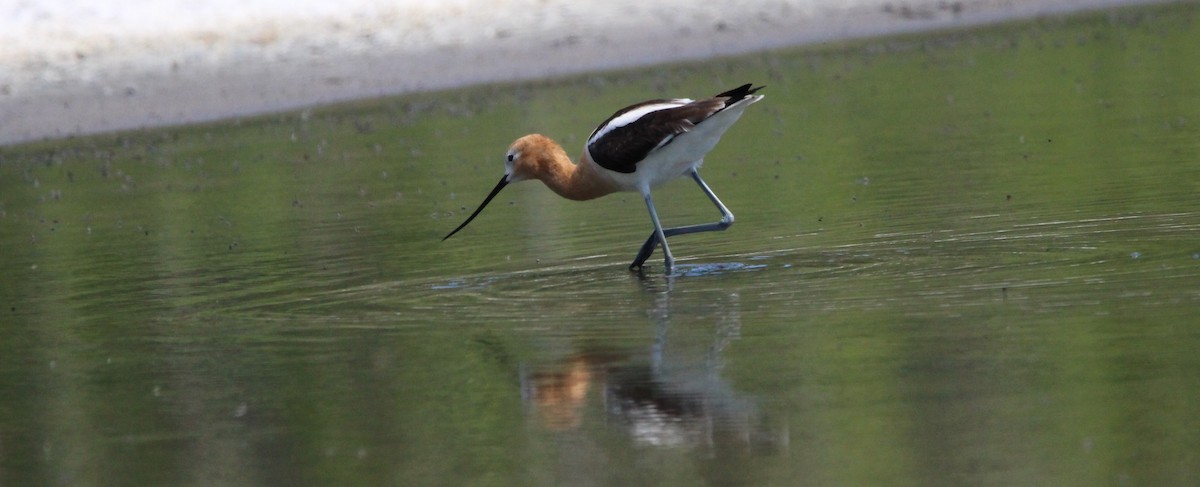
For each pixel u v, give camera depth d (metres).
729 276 11.83
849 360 8.95
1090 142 18.00
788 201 15.64
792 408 8.12
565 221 15.66
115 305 12.18
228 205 18.16
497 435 8.00
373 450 7.86
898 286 10.91
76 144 24.84
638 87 26.91
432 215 16.44
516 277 12.38
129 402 9.08
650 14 33.12
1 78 28.88
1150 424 7.46
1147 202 13.64
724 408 8.20
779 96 25.17
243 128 25.59
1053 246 11.98
